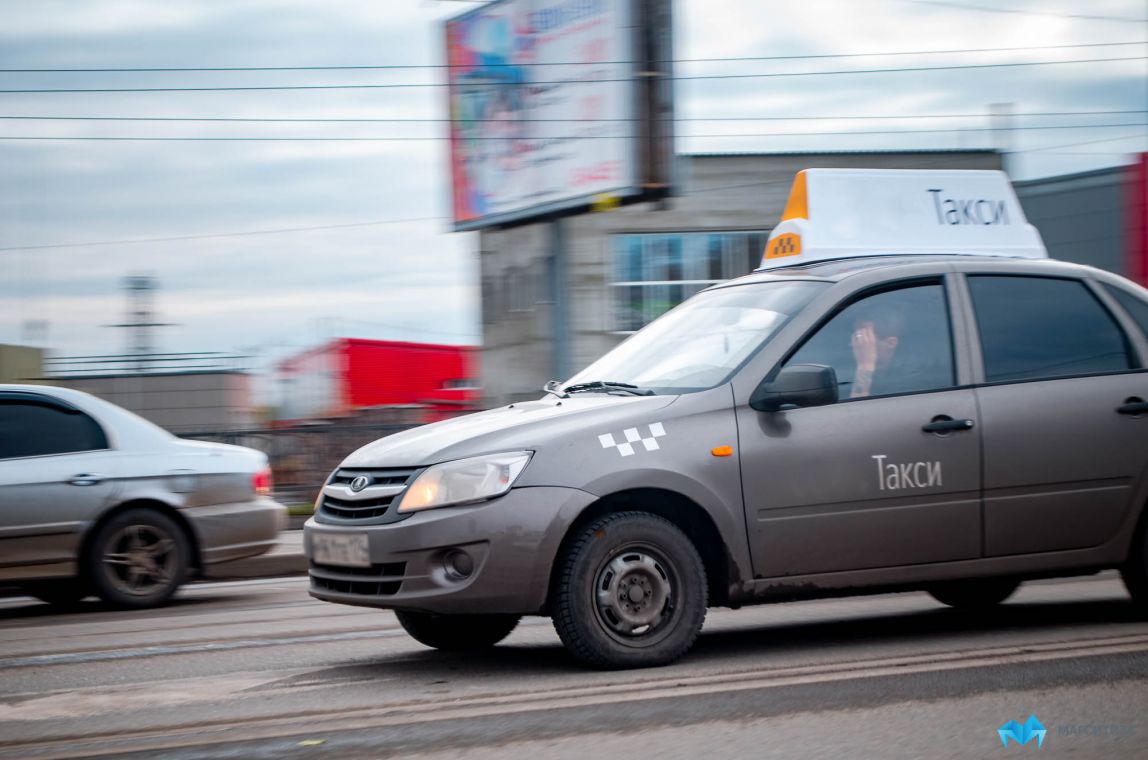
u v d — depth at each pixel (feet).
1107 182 97.19
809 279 25.31
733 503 22.54
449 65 109.09
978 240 28.89
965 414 24.22
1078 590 33.19
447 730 18.12
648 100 94.53
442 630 25.64
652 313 105.70
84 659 26.45
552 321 104.94
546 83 100.68
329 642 27.71
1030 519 24.58
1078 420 24.98
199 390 99.50
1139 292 26.76
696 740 17.20
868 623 28.17
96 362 99.09
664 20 94.84
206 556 37.86
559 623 21.67
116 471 36.83
